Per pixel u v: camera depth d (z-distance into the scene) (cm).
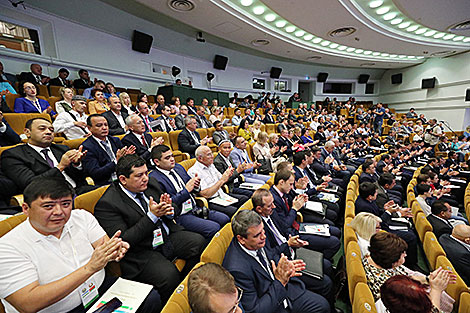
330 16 696
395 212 262
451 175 499
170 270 147
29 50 577
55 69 620
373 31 812
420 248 284
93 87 568
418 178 359
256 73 1286
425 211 296
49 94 519
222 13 672
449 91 1187
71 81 595
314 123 888
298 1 614
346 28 783
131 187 157
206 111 701
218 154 328
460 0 607
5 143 234
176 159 370
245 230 131
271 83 1354
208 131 492
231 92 1193
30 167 194
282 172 227
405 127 989
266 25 805
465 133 1005
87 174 226
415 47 991
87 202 161
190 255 175
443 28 780
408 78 1389
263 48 1002
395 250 140
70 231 120
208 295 79
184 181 241
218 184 246
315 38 970
